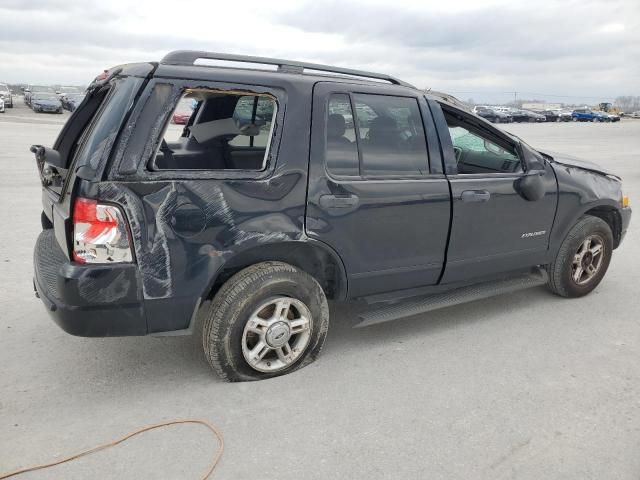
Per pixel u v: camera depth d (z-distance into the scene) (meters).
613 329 4.06
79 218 2.64
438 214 3.60
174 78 2.79
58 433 2.66
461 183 3.69
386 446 2.62
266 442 2.63
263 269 3.07
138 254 2.72
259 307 3.06
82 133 3.33
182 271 2.83
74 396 3.01
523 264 4.25
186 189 2.79
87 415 2.82
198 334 3.83
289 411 2.90
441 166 3.65
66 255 2.78
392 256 3.50
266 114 3.12
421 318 4.22
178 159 3.31
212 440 2.64
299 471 2.43
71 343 3.63
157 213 2.74
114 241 2.67
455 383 3.23
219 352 3.03
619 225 4.84
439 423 2.82
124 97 2.73
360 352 3.61
